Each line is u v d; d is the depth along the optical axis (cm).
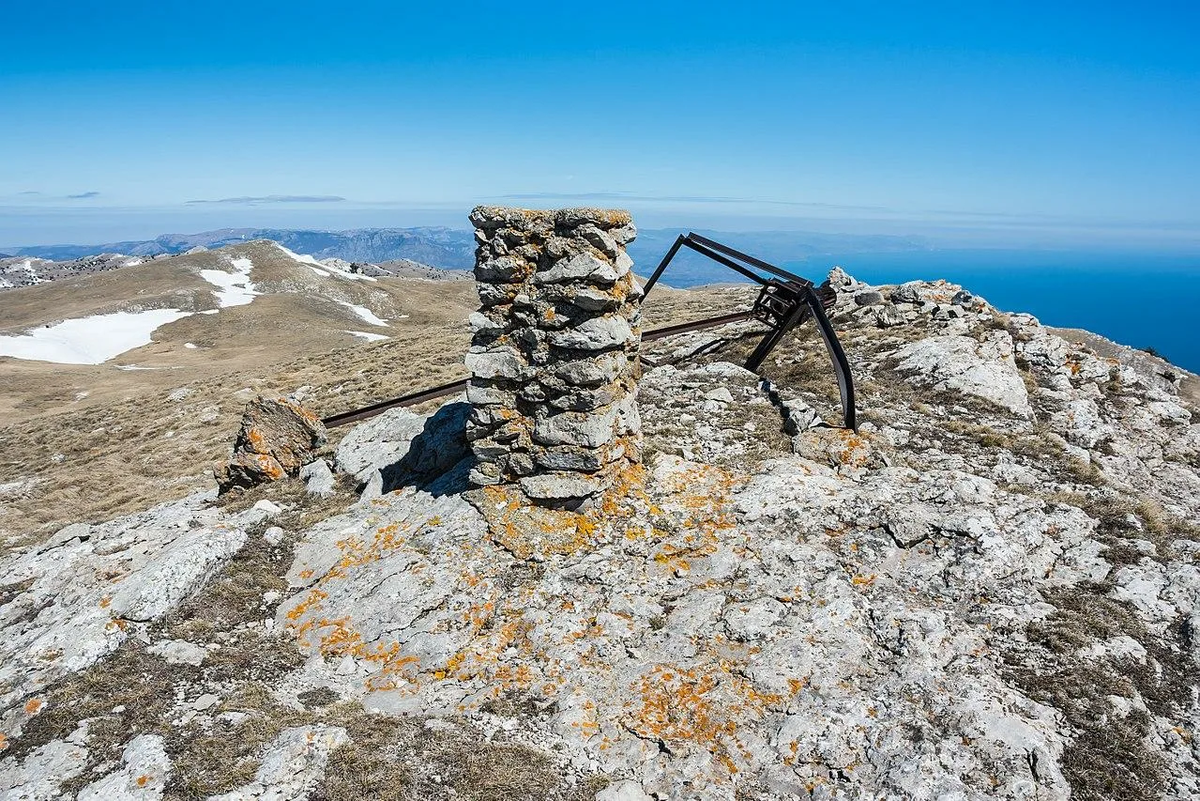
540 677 1012
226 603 1227
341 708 952
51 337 10275
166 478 3216
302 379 4866
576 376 1291
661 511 1352
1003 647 1016
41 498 3150
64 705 946
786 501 1354
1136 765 830
